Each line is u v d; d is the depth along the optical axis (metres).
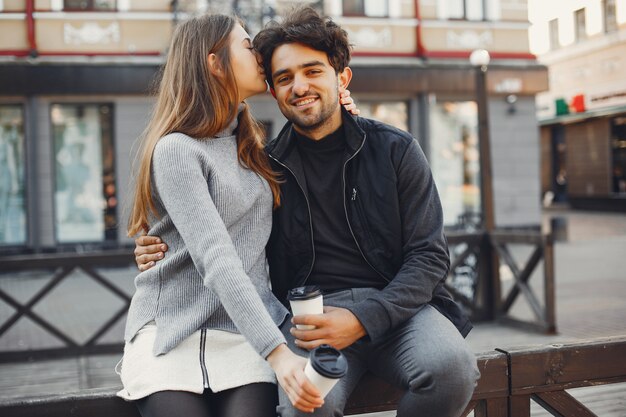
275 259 1.92
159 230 1.77
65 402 1.69
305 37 1.78
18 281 10.59
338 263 1.89
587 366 1.98
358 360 1.83
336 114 1.88
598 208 21.88
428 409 1.62
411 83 12.42
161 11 11.70
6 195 11.40
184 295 1.73
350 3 12.56
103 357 5.46
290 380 1.44
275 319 1.79
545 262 5.69
